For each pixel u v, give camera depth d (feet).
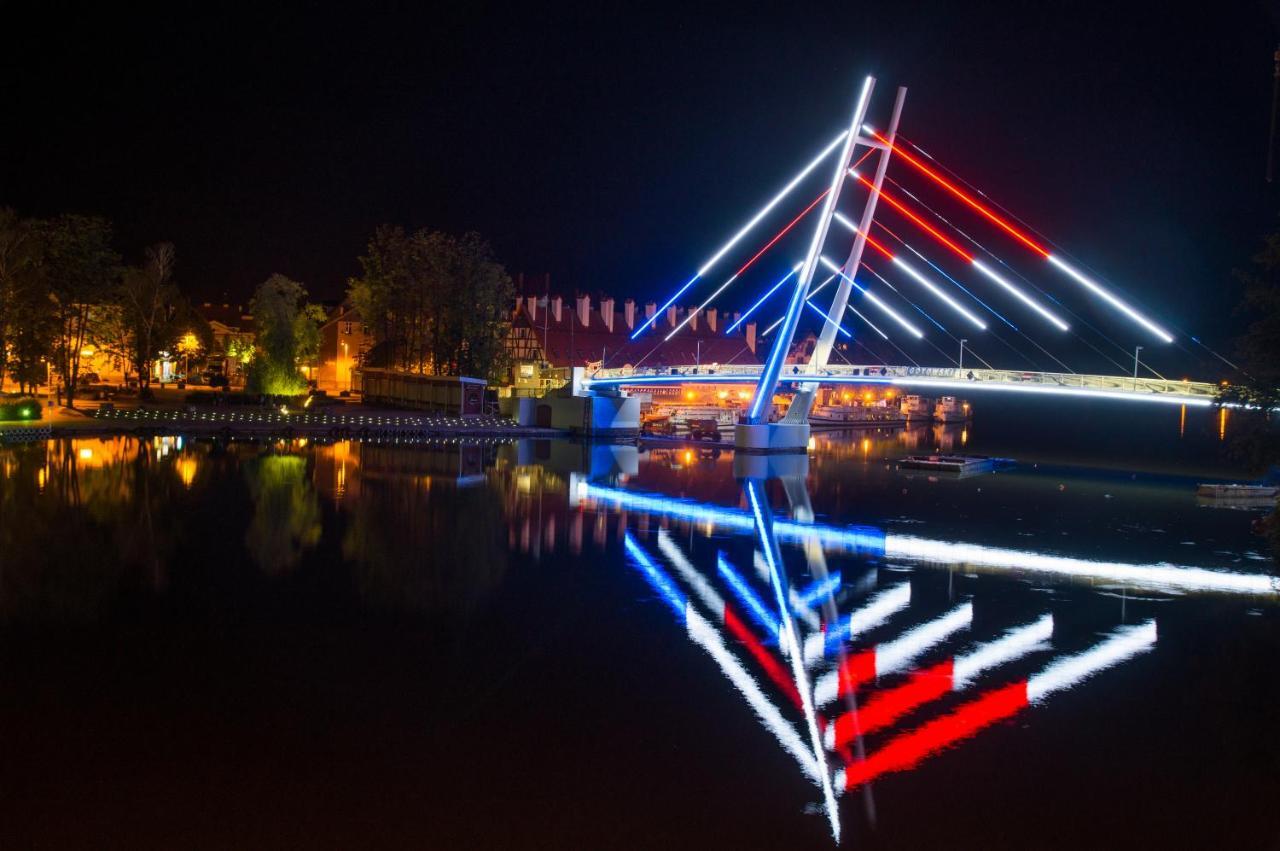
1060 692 84.69
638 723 76.59
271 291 316.19
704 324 499.51
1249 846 60.29
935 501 193.88
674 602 110.73
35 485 164.86
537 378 382.01
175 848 57.62
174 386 368.27
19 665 84.99
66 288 283.38
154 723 74.18
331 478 187.62
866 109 252.42
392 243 338.54
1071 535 158.20
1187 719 78.95
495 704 79.66
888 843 60.29
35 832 58.85
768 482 213.05
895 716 79.05
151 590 107.96
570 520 157.89
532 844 59.00
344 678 84.43
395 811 62.28
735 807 63.98
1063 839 60.90
